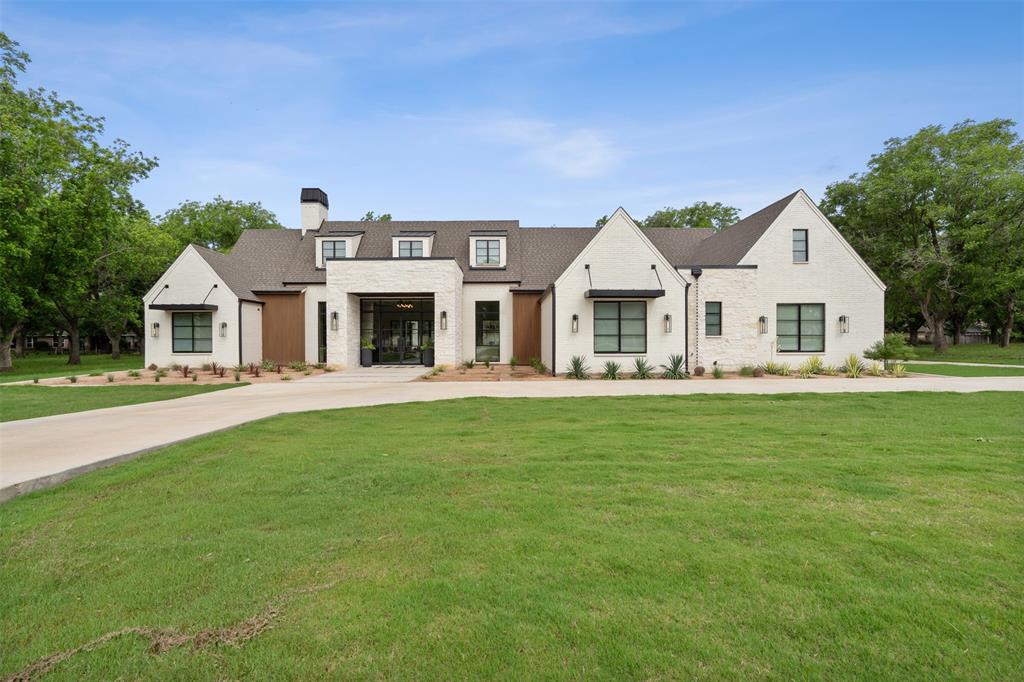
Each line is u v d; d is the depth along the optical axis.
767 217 22.06
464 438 7.88
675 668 2.50
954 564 3.55
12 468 5.85
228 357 22.14
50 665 2.55
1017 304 37.25
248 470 6.07
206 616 2.97
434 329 23.34
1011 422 8.95
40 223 24.30
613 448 7.09
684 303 18.80
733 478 5.61
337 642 2.71
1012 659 2.56
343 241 25.05
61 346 57.88
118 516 4.62
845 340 21.11
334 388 15.23
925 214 30.48
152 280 35.47
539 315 24.06
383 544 3.98
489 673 2.48
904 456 6.54
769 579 3.36
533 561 3.65
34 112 26.73
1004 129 30.98
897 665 2.52
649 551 3.78
